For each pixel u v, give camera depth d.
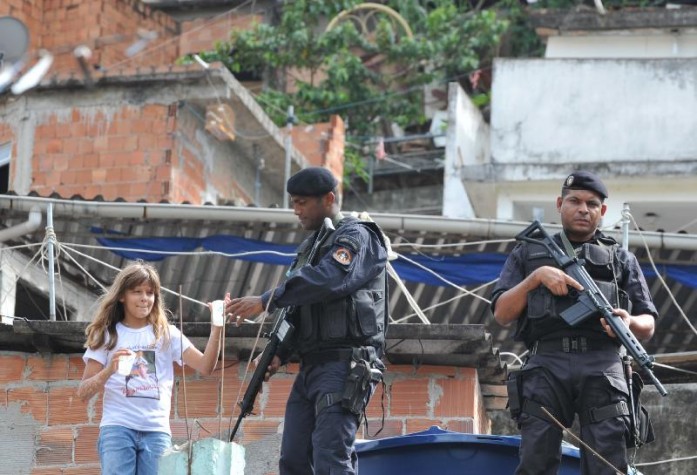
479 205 34.91
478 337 16.98
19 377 17.91
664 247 24.84
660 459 21.67
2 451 17.66
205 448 12.56
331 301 13.30
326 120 44.75
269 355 13.55
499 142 34.12
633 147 33.62
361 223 13.59
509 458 14.67
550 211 34.09
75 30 35.84
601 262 13.52
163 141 31.88
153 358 14.54
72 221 25.00
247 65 44.50
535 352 13.46
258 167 34.91
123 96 32.25
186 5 43.78
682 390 21.89
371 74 45.41
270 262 25.41
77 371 17.92
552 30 36.38
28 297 26.50
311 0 45.25
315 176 13.71
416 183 47.41
